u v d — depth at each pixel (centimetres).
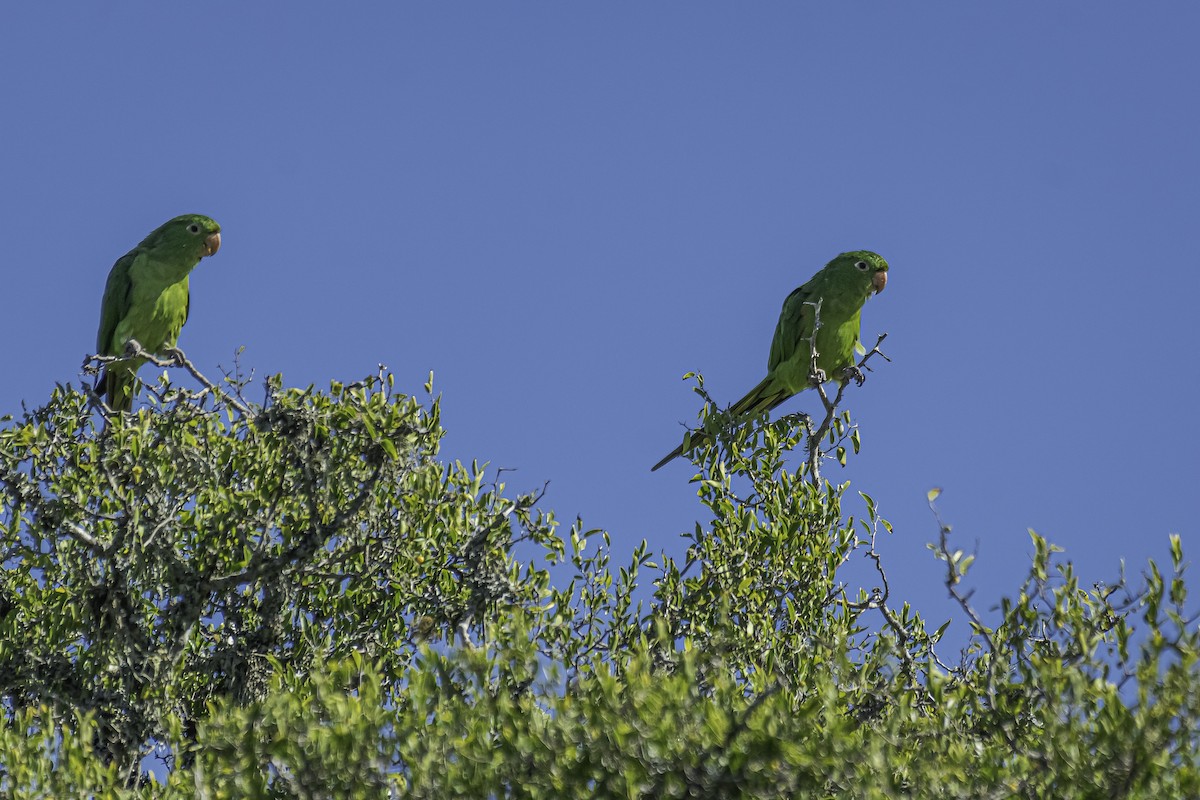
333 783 757
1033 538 911
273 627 1211
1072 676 778
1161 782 737
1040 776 759
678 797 715
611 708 739
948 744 792
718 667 809
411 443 1185
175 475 1180
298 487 1209
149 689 1134
